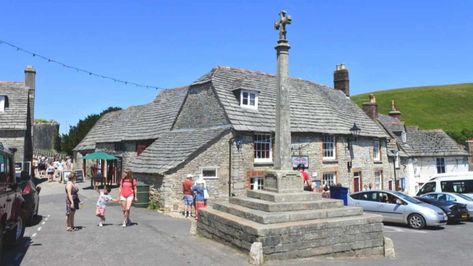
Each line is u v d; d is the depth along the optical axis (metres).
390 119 37.84
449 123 73.88
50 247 9.77
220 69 23.36
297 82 27.92
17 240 10.12
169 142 21.62
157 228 12.82
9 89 29.16
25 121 26.47
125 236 11.26
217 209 11.39
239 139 20.31
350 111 29.59
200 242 10.45
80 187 27.25
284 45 11.29
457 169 37.56
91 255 9.02
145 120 27.88
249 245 8.74
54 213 16.14
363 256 9.60
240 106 21.66
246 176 20.41
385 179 29.89
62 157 41.78
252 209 10.16
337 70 33.34
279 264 8.38
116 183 28.50
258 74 25.31
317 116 24.80
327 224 9.20
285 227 8.68
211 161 19.28
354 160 26.55
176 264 8.34
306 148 23.03
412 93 97.56
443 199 20.73
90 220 14.38
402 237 14.16
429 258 10.23
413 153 35.62
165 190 17.86
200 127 22.08
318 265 8.45
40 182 30.75
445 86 104.62
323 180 23.91
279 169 11.02
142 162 20.70
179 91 27.98
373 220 9.85
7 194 8.82
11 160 9.45
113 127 32.00
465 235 14.78
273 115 22.58
